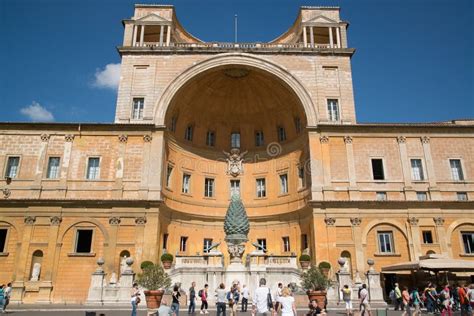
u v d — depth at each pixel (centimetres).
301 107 3569
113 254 3038
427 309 2217
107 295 2550
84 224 3127
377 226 3212
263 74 3688
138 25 3794
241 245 2823
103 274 2623
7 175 3272
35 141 3350
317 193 3262
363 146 3422
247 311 2175
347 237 3159
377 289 2627
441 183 3362
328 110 3553
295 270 2686
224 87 3900
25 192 3203
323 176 3309
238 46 3772
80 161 3306
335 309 2355
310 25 3844
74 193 3216
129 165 3291
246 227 2888
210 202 3888
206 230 3806
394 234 3192
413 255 3120
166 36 3828
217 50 3653
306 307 2295
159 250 3228
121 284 2578
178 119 3778
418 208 3250
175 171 3691
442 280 2938
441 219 3228
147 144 3347
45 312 2156
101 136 3378
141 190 3209
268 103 3966
